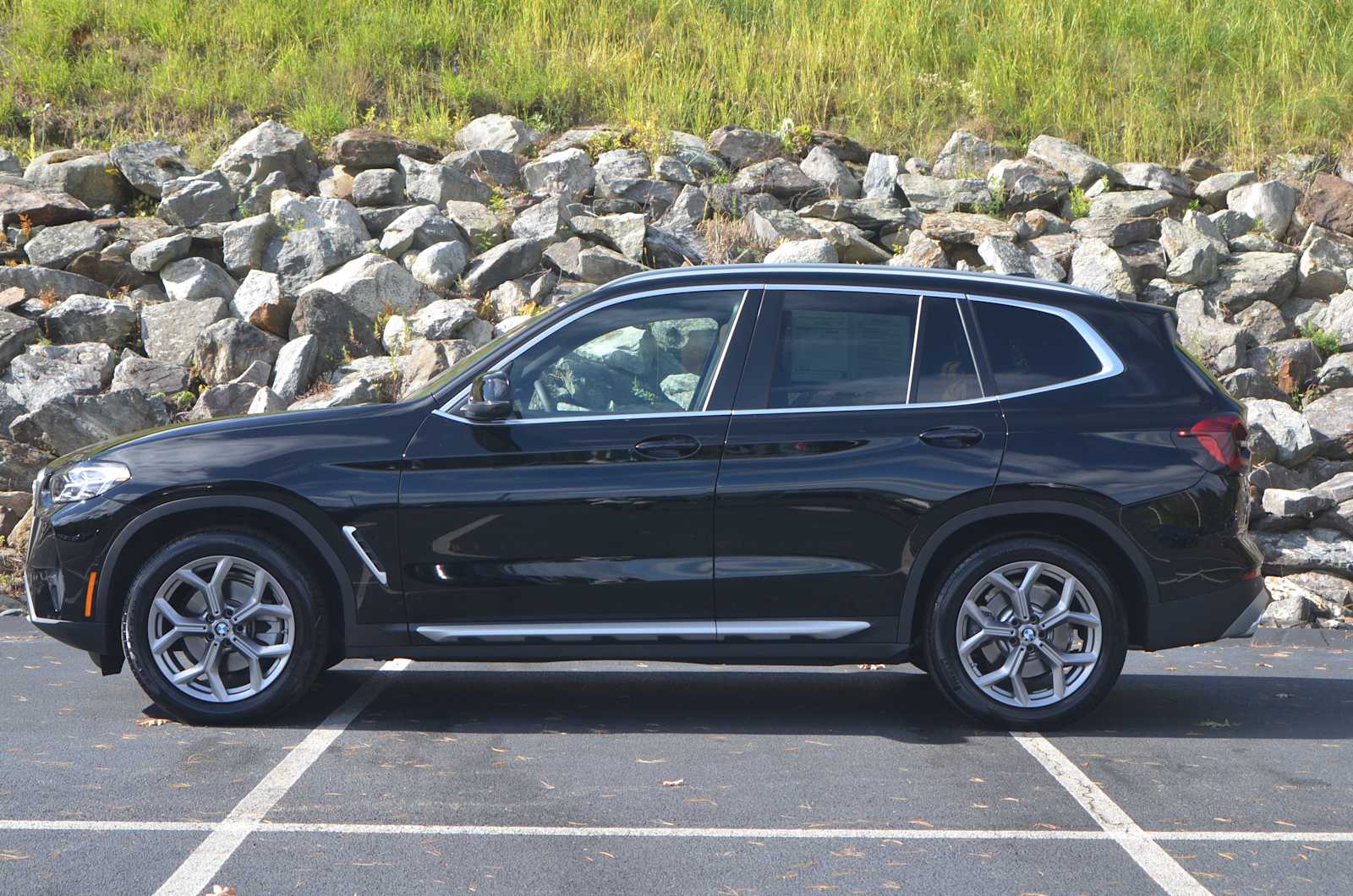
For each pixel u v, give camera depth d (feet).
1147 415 18.53
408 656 18.44
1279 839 14.37
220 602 18.30
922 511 18.12
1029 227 42.45
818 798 15.61
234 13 55.52
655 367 18.71
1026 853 13.80
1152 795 15.94
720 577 18.17
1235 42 55.06
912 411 18.44
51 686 21.31
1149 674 23.85
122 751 17.29
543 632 18.22
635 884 12.79
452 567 18.19
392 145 46.06
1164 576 18.39
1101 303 19.11
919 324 18.81
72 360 35.40
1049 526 18.70
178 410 34.32
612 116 50.42
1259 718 20.16
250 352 35.47
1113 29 55.57
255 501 18.11
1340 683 23.12
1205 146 49.32
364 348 36.99
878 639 18.40
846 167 46.70
